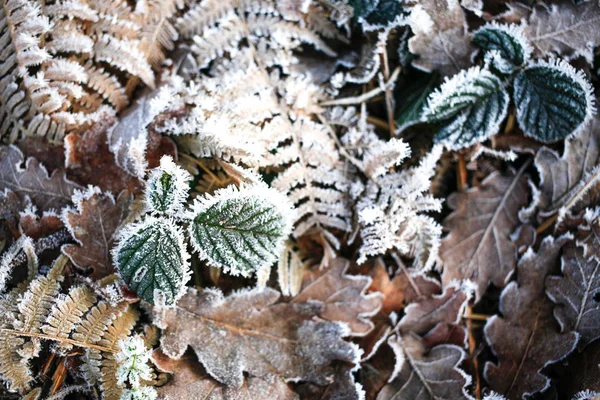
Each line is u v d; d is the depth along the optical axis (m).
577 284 0.56
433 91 0.57
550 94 0.55
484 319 0.57
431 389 0.55
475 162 0.58
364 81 0.57
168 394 0.53
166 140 0.54
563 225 0.57
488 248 0.57
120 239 0.52
